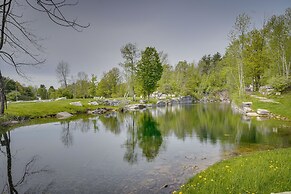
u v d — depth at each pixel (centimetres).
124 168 1716
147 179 1456
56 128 3803
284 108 4300
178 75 13250
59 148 2438
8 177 1573
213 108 7044
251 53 6297
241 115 4706
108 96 11388
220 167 1428
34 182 1473
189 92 12431
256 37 6222
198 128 3434
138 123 4231
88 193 1283
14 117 4528
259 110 4431
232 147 2222
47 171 1692
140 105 7688
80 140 2852
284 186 1012
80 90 11488
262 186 1030
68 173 1639
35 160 2000
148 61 8831
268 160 1423
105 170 1684
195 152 2097
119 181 1448
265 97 5609
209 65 16550
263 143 2327
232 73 7600
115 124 4206
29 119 4834
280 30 5841
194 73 14075
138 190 1288
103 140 2833
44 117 5259
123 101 8450
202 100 12275
